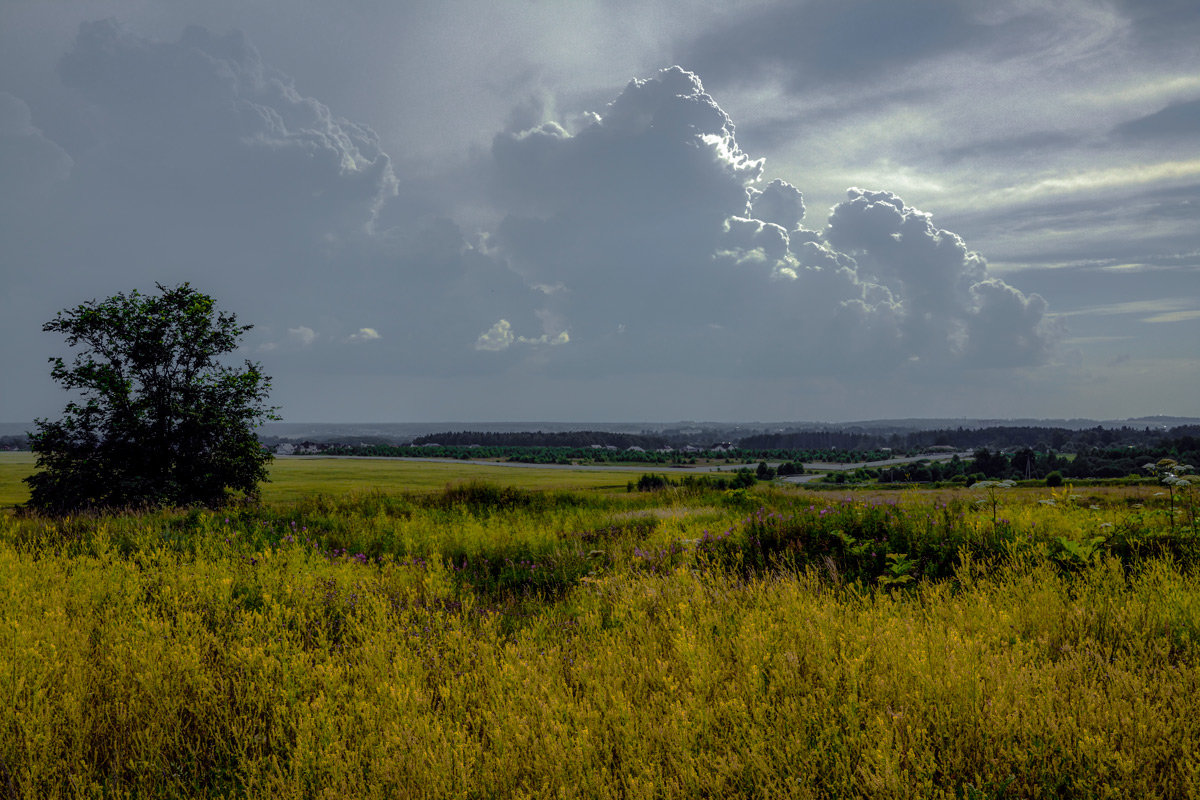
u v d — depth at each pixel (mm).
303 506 14266
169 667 4387
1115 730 3146
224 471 25844
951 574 6391
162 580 6582
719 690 3932
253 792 3242
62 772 3359
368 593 6316
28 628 4805
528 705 3889
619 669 4426
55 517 11539
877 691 3650
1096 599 4828
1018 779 2971
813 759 3111
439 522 12961
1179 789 2877
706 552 7922
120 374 24766
